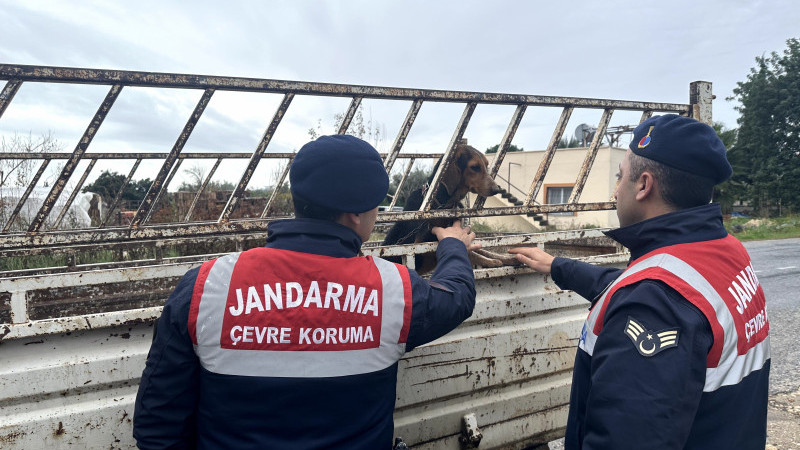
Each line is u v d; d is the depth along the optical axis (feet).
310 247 3.81
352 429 3.70
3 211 18.63
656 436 3.03
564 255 13.07
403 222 9.72
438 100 6.64
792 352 15.62
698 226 3.80
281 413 3.53
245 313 3.54
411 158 15.21
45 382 4.46
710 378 3.39
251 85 5.69
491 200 46.39
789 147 96.07
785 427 10.90
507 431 7.15
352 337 3.71
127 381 4.85
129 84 5.22
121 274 5.82
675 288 3.38
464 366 6.56
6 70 4.71
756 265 34.24
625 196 4.26
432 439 6.49
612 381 3.27
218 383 3.52
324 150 3.91
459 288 4.48
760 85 98.89
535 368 7.27
